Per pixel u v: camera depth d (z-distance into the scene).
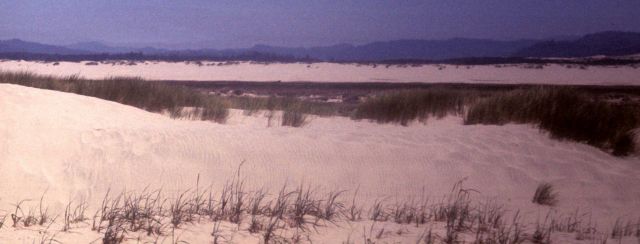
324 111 18.39
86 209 7.64
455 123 14.92
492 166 10.31
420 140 11.48
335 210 7.90
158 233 6.39
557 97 14.11
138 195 8.27
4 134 9.35
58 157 9.16
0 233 6.13
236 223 6.94
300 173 9.48
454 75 76.06
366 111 16.14
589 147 12.10
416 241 6.57
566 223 7.95
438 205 8.50
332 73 80.00
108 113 12.73
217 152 9.85
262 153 9.98
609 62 96.12
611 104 14.56
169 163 9.33
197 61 98.62
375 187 9.28
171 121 13.59
